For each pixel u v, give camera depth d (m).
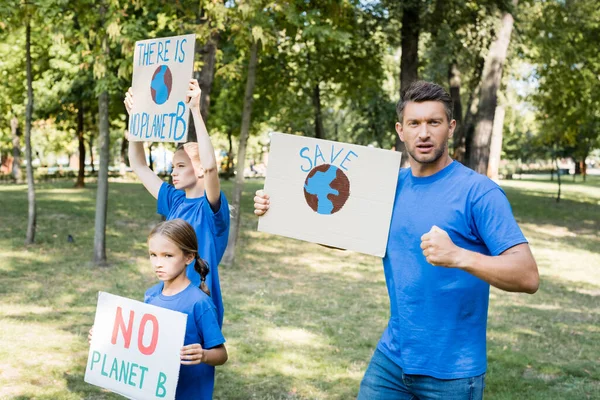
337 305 8.57
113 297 3.11
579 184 53.06
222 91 25.42
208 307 3.06
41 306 7.75
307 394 5.19
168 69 3.94
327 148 3.06
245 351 6.27
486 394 5.36
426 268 2.80
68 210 19.39
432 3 16.23
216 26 9.86
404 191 2.95
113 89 9.72
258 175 60.78
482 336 2.81
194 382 3.12
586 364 6.30
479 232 2.72
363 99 22.45
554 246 16.23
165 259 3.05
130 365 3.03
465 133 24.94
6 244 12.50
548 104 28.56
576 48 24.62
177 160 3.86
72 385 5.12
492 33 17.61
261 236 15.77
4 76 19.70
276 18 10.69
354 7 14.79
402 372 2.90
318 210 3.08
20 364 5.52
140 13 11.74
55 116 28.00
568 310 8.94
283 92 19.25
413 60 17.25
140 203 23.17
